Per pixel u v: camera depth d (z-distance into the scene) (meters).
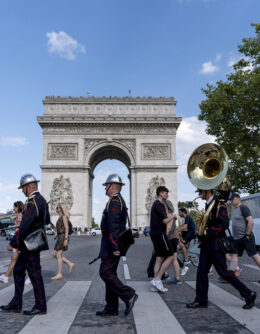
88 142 71.00
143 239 51.31
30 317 7.05
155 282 9.91
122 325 6.53
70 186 68.19
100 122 70.56
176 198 68.19
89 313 7.46
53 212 66.81
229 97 36.91
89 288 10.57
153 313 7.46
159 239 9.93
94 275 13.60
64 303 8.42
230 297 9.10
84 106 71.88
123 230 7.51
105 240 7.55
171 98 72.69
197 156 9.25
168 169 69.75
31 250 7.28
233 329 6.24
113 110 71.88
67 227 12.99
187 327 6.39
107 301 7.32
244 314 7.30
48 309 7.79
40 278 7.45
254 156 42.06
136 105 72.38
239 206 12.63
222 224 8.05
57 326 6.40
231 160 56.41
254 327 6.36
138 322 6.70
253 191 57.62
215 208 8.15
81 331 6.12
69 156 69.88
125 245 7.36
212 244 8.03
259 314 7.30
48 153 69.75
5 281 11.73
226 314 7.35
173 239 11.48
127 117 70.88
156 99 72.62
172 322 6.71
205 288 8.03
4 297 9.13
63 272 14.58
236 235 12.53
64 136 70.62
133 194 68.81
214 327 6.38
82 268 16.11
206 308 7.91
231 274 7.96
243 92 34.50
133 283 11.69
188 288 10.73
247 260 19.92
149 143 71.00
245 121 35.94
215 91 38.56
